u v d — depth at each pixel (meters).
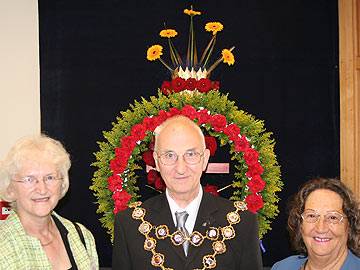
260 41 4.19
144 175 3.89
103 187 3.05
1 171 2.18
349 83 4.14
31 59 4.09
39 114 4.10
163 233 2.29
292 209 2.24
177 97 3.06
